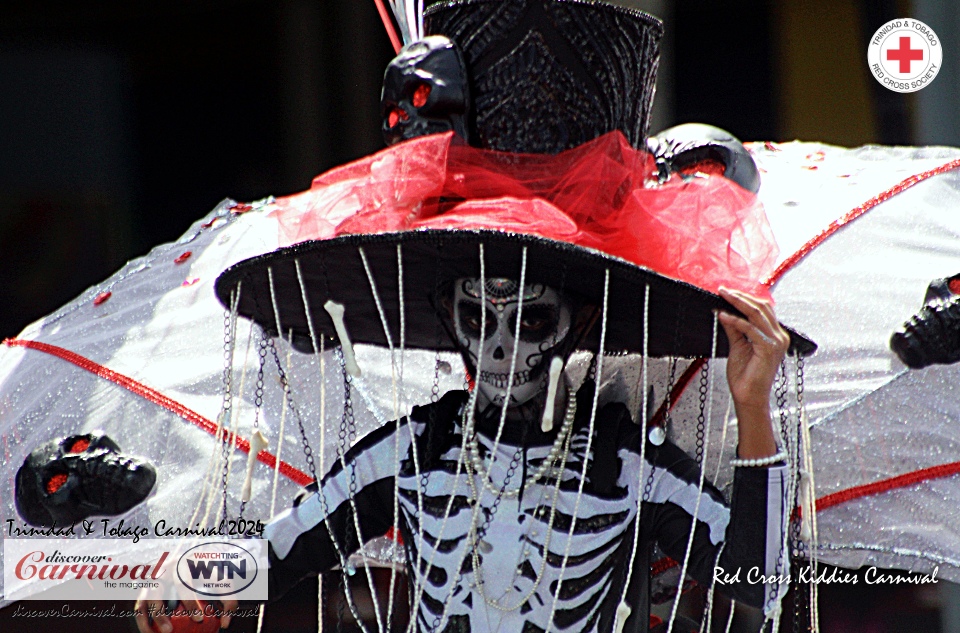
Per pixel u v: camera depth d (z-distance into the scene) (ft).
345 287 26.53
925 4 48.49
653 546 27.99
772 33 74.84
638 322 26.55
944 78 48.03
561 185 25.41
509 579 25.52
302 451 32.50
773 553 24.59
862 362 30.81
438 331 28.71
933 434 30.12
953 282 30.68
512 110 25.41
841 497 30.14
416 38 27.94
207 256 36.60
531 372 25.34
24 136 83.05
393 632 38.91
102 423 33.27
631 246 25.73
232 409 33.04
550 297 25.13
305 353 30.25
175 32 82.74
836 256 32.24
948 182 34.47
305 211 27.27
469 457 26.08
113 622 53.16
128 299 36.37
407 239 23.13
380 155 25.64
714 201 26.05
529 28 25.26
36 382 34.58
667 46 73.77
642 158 26.84
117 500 31.99
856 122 73.92
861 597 54.60
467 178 25.55
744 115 76.18
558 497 25.66
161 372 33.86
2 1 78.69
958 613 42.32
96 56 83.15
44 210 84.12
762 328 23.93
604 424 26.66
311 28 81.82
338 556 27.86
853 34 73.05
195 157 84.53
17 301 84.33
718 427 30.68
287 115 83.56
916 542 29.76
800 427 29.19
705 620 29.76
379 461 27.27
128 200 85.30
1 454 33.76
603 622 25.79
